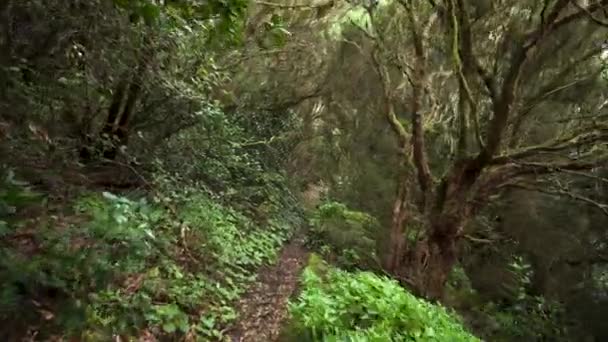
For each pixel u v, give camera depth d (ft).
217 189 39.11
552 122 46.21
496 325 48.37
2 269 13.60
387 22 49.34
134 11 16.55
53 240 15.67
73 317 14.42
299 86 55.77
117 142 30.35
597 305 55.52
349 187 61.87
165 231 26.55
